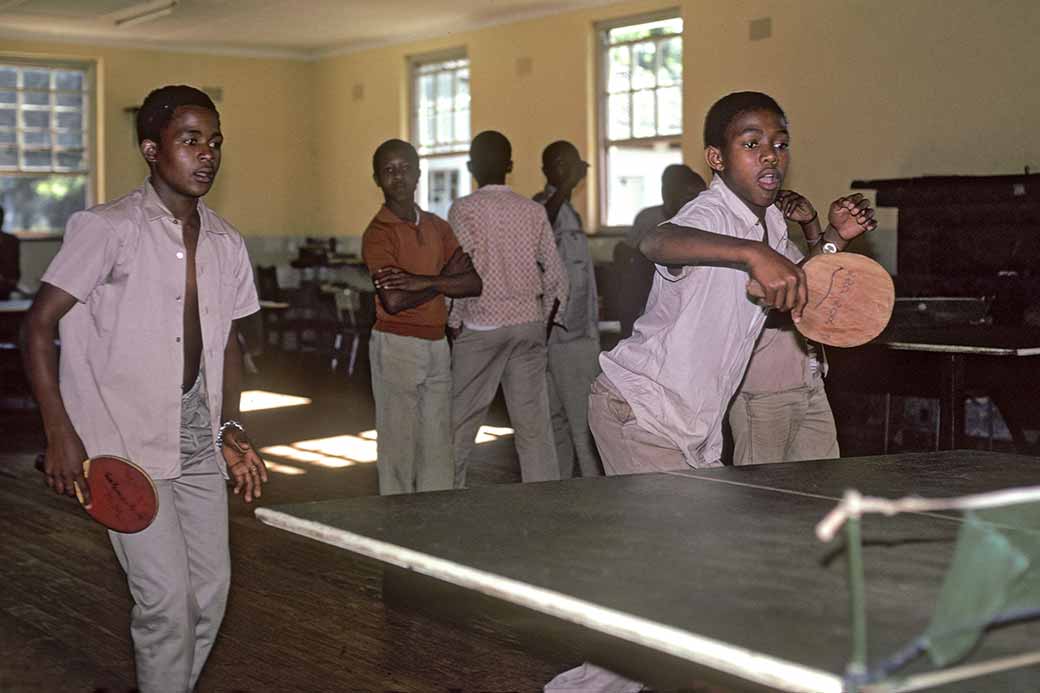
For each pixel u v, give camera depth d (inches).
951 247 271.0
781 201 135.0
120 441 97.0
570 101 431.8
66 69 506.6
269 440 310.0
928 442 206.5
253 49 541.6
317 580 174.9
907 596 59.5
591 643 102.6
